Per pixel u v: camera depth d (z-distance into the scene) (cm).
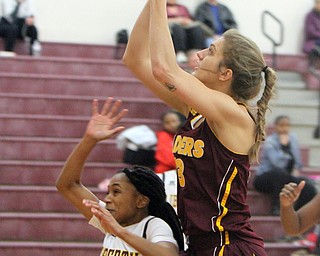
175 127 1093
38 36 1580
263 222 1163
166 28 486
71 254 1105
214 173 489
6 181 1233
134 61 551
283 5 1688
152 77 546
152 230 516
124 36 1580
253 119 499
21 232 1144
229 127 486
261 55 505
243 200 500
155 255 494
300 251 1112
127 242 491
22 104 1364
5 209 1183
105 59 1582
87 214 548
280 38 1564
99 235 1155
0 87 1402
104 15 1630
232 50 496
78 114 1377
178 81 478
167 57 480
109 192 531
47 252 1103
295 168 1224
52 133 1330
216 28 1548
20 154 1282
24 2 1541
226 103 484
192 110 512
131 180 525
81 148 538
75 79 1420
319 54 1552
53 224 1149
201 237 498
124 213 525
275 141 1206
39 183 1238
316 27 1645
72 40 1620
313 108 1491
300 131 1459
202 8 1559
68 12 1620
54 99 1372
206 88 485
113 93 1428
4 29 1516
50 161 1286
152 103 1377
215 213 493
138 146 1099
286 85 1534
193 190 496
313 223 588
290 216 580
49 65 1468
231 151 489
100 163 1277
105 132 530
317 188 1215
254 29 1673
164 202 529
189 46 1470
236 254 489
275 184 1173
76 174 546
